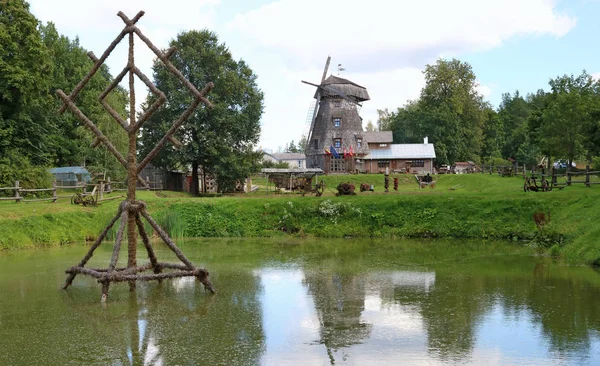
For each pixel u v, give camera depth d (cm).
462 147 8881
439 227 2795
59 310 1327
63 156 5481
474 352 980
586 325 1138
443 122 8600
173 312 1302
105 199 3409
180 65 4769
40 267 1980
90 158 5384
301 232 3003
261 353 991
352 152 7219
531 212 2661
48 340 1081
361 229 2948
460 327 1145
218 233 3083
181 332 1132
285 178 4588
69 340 1080
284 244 2661
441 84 9269
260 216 3177
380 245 2547
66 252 2378
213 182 5784
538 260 2002
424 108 9288
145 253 2342
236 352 998
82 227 2864
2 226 2522
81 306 1370
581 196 2625
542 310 1266
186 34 4775
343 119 7312
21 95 3881
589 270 1772
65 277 1781
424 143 8075
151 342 1064
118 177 4944
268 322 1208
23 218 2661
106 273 1433
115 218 1545
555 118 4450
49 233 2675
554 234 2336
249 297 1466
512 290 1491
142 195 3884
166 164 4778
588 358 936
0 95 3856
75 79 5738
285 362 939
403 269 1875
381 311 1294
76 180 4794
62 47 5847
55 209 2920
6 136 3884
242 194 4778
